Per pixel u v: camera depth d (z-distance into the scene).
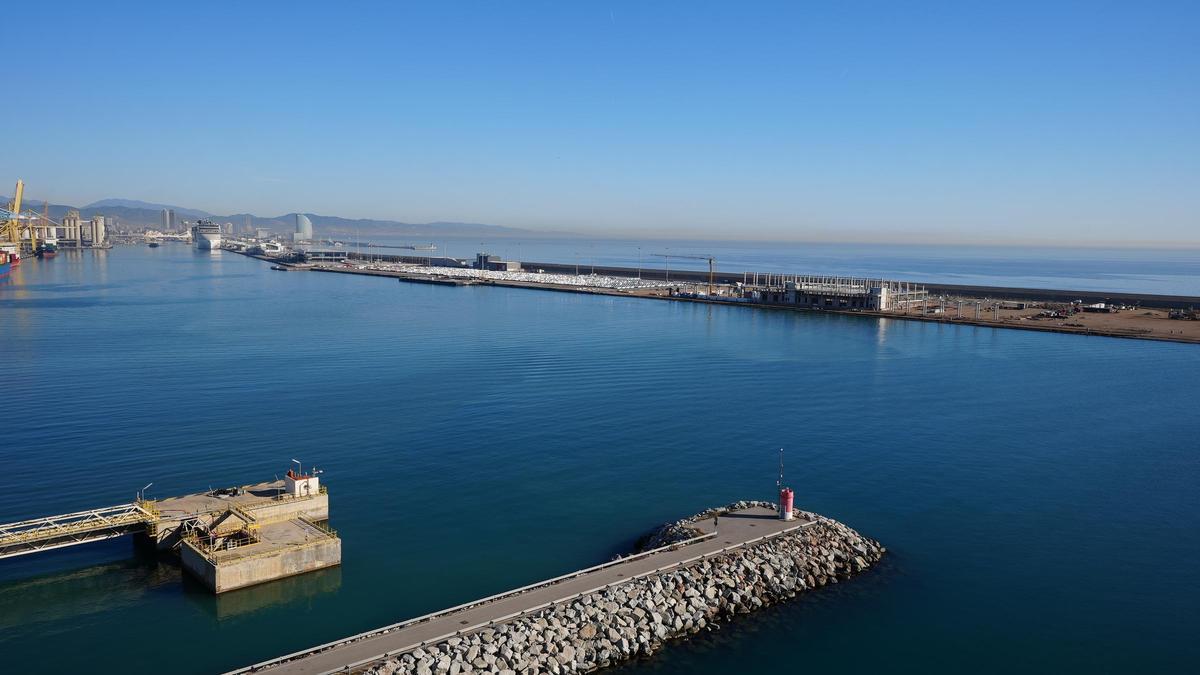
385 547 65.88
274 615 54.75
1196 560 65.06
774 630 53.16
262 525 65.62
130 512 66.94
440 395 120.56
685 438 98.25
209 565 57.91
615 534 68.81
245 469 85.12
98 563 63.00
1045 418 110.69
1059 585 60.41
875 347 177.25
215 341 174.62
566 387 127.31
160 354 156.88
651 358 156.75
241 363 147.62
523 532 69.06
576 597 52.28
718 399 119.94
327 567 62.12
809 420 107.94
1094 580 61.31
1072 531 70.56
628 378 135.38
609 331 198.62
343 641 45.81
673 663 49.09
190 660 49.28
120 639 51.50
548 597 52.19
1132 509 76.00
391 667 43.09
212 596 57.34
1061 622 55.09
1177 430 104.69
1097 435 101.88
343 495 77.62
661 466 87.38
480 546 66.12
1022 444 97.50
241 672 42.41
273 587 58.84
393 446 93.81
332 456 89.81
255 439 96.19
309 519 70.38
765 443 96.56
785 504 66.69
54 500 75.50
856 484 82.12
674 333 196.38
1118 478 84.88
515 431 100.56
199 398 117.81
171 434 98.12
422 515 72.81
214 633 52.34
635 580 55.09
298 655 44.12
